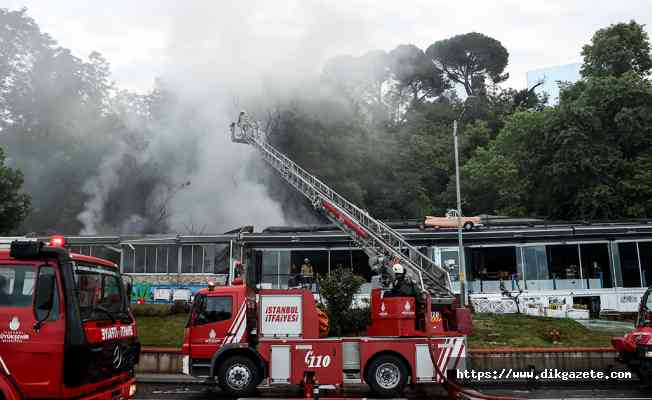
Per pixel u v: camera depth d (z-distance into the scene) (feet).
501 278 82.02
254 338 40.70
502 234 81.71
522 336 57.47
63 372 21.20
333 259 85.40
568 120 107.55
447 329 41.96
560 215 114.52
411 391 42.16
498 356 50.26
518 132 146.82
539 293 80.18
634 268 79.77
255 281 83.41
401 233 82.94
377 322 42.22
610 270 80.07
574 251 82.28
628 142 105.91
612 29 120.78
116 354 24.25
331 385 38.40
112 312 24.91
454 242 83.15
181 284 81.87
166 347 56.95
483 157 176.65
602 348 50.47
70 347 21.36
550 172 109.60
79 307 22.34
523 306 75.00
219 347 39.99
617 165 104.42
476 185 170.71
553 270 81.87
